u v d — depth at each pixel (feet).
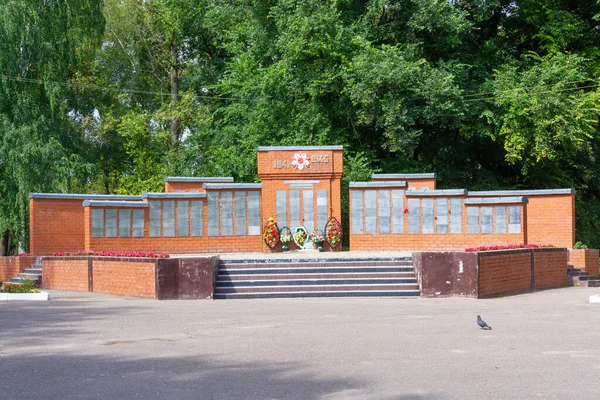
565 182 132.57
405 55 118.32
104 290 72.54
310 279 69.31
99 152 152.97
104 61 165.37
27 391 28.27
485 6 123.75
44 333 43.06
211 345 38.52
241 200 96.02
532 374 30.68
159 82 177.68
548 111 111.96
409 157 122.11
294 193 95.66
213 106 156.76
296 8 115.96
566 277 82.84
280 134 124.36
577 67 118.62
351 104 119.44
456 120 121.60
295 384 29.17
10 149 118.83
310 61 118.11
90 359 34.68
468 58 131.23
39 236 89.92
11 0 121.70
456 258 66.33
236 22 138.41
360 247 94.89
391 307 57.06
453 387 28.40
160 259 65.87
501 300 63.57
